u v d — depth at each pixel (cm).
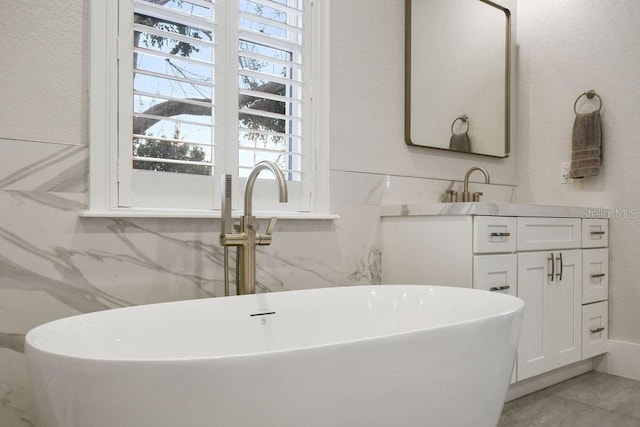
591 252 227
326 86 194
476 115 257
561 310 210
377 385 95
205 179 166
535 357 197
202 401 80
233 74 171
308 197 191
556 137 264
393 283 208
